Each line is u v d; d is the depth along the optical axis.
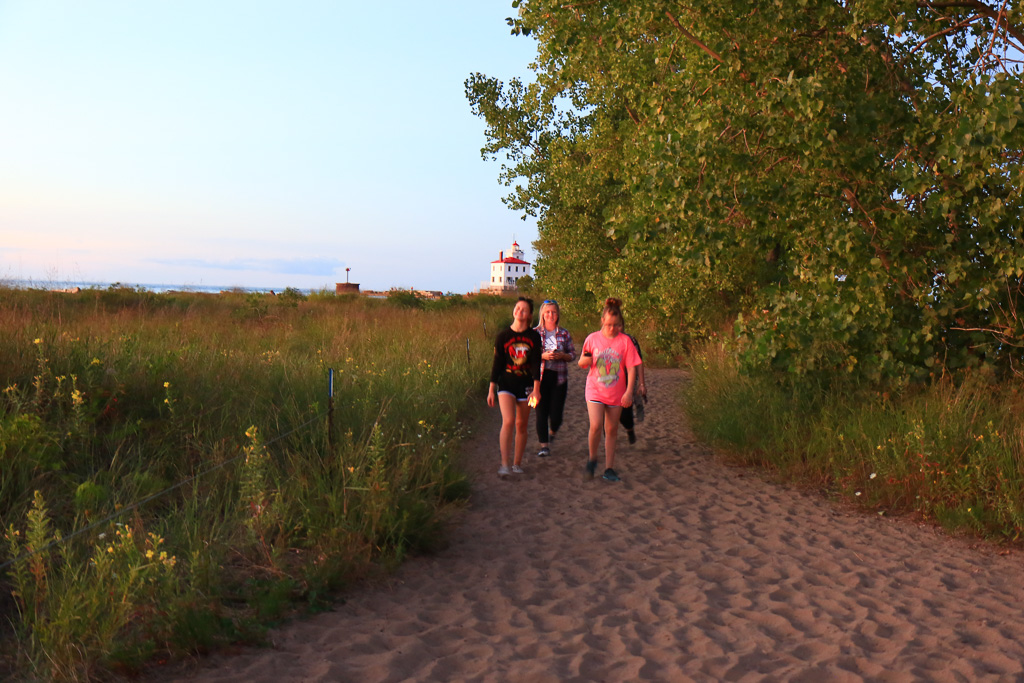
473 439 9.03
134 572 3.40
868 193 7.41
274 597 3.89
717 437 8.33
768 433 7.81
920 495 6.02
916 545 5.28
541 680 3.28
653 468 7.61
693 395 10.91
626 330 20.03
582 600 4.26
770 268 14.85
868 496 6.25
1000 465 5.74
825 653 3.56
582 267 23.89
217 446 6.03
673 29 9.08
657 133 8.77
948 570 4.79
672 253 8.25
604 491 6.71
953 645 3.65
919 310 7.65
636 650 3.61
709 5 8.05
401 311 24.64
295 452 6.19
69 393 6.20
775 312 8.20
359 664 3.39
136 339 9.48
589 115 25.11
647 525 5.71
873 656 3.52
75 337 7.81
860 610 4.11
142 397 6.85
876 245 7.45
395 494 5.21
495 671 3.36
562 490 6.73
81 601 3.45
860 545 5.27
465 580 4.56
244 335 14.55
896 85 7.96
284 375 8.70
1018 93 6.16
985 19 7.89
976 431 6.27
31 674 3.04
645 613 4.08
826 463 6.99
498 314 27.59
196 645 3.39
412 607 4.13
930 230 7.43
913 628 3.87
